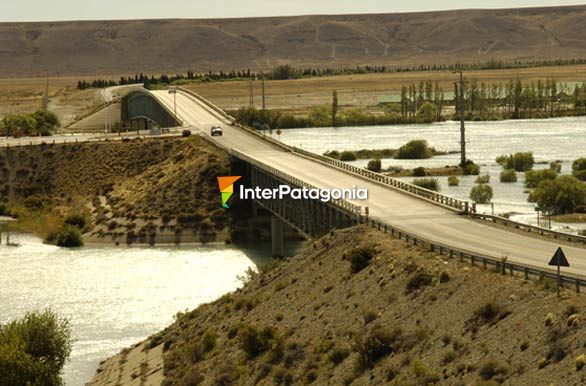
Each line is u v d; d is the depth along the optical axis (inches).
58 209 7819.9
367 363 2790.4
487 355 2479.1
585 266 3102.9
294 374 2994.6
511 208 6560.0
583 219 5944.9
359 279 3420.3
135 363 3833.7
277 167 6299.2
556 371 2246.6
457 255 3230.8
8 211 7859.3
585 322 2368.4
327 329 3176.7
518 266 2886.3
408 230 3927.2
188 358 3582.7
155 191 7426.2
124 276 5639.8
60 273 5772.6
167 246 6727.4
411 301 3031.5
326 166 6328.7
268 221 6948.8
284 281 3902.6
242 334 3329.2
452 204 4517.7
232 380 3174.2
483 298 2790.4
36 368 3316.9
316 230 4955.7
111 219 7180.1
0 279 5625.0
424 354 2667.3
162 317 4680.1
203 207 7121.1
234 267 5846.5
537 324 2488.9
